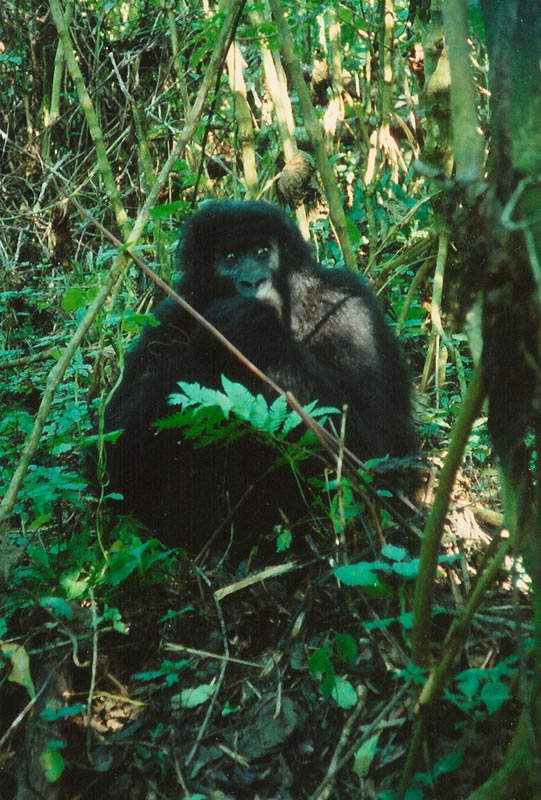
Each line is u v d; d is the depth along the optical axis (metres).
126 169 6.66
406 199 5.99
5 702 2.92
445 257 4.54
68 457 4.87
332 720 2.75
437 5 4.38
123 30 8.09
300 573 3.40
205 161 6.46
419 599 2.24
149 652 3.18
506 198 1.70
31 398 5.92
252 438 3.54
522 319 1.76
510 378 1.83
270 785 2.63
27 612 3.25
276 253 4.50
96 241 7.09
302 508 3.89
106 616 3.07
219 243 4.52
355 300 4.53
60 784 2.66
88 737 2.76
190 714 2.88
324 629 3.06
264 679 2.95
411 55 5.40
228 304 4.23
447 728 2.58
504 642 2.82
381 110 5.25
